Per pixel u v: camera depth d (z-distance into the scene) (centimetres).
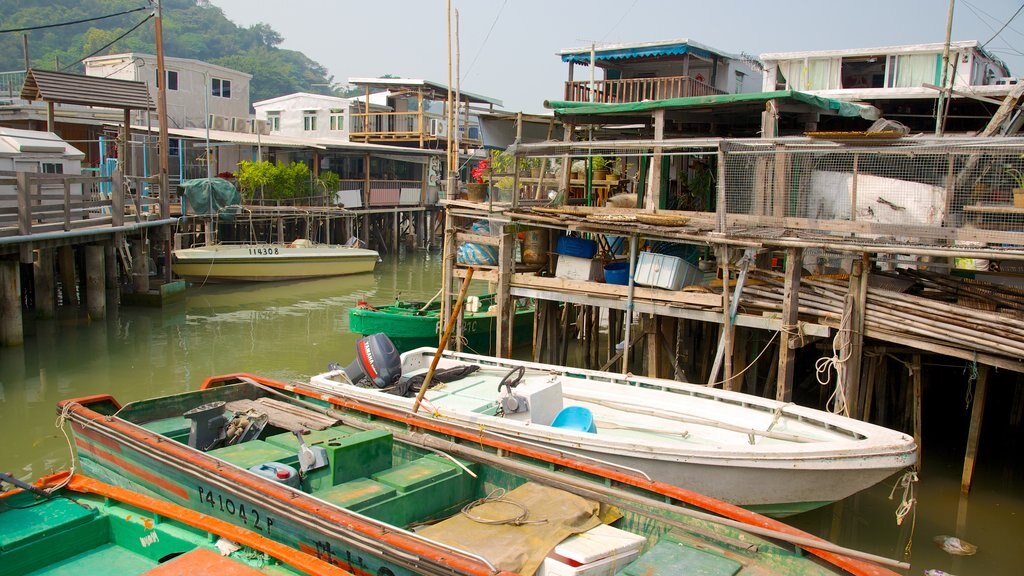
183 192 2298
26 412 1072
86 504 574
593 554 518
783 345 891
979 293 926
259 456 654
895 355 998
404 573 496
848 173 1017
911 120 2291
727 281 934
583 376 955
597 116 1377
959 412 1133
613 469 636
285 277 2302
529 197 2023
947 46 1507
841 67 2445
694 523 555
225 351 1466
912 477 706
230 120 3266
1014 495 875
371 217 3275
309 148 2944
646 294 1032
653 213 1111
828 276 1009
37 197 1387
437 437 745
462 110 3853
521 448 687
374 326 1405
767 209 1006
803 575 497
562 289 1116
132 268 1852
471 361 1027
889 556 734
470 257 1299
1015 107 1284
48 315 1545
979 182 957
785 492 701
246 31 8025
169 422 780
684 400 870
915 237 862
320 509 540
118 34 5919
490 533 546
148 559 544
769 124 1094
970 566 714
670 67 2320
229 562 433
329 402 857
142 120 2856
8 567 507
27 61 2908
